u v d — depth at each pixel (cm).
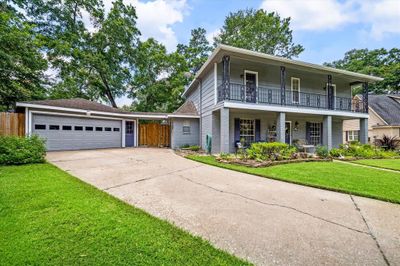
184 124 1312
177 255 190
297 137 1263
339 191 402
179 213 291
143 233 229
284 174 541
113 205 308
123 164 669
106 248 198
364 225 261
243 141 1037
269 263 183
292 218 279
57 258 181
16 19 996
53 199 322
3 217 257
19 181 419
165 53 2188
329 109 1123
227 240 221
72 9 1738
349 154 971
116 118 1308
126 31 1916
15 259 177
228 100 898
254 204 331
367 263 185
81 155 865
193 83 1371
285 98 1091
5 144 616
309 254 197
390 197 361
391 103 1917
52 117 1016
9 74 1002
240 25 2345
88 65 1766
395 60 2572
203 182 464
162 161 749
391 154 1062
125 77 2022
